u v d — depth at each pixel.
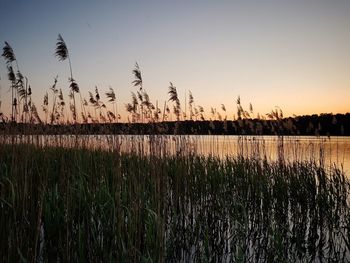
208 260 6.67
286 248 7.74
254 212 9.87
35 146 8.56
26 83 8.07
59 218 5.68
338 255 7.64
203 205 9.12
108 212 6.16
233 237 7.62
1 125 8.38
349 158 24.88
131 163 8.02
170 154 11.34
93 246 5.66
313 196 11.21
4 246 5.14
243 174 11.63
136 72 9.13
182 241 7.78
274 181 11.79
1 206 5.56
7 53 8.12
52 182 7.47
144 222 6.40
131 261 5.30
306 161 13.58
